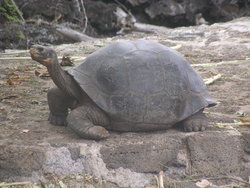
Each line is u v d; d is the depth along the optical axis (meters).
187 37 44.91
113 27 73.19
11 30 59.34
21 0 66.94
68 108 21.44
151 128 18.08
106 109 17.06
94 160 16.86
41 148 16.84
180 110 17.91
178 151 17.64
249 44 40.53
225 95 25.72
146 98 17.31
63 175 16.73
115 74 17.34
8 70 31.78
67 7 70.00
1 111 22.00
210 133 18.19
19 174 16.62
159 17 79.50
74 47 41.22
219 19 84.94
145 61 17.75
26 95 25.14
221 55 37.38
